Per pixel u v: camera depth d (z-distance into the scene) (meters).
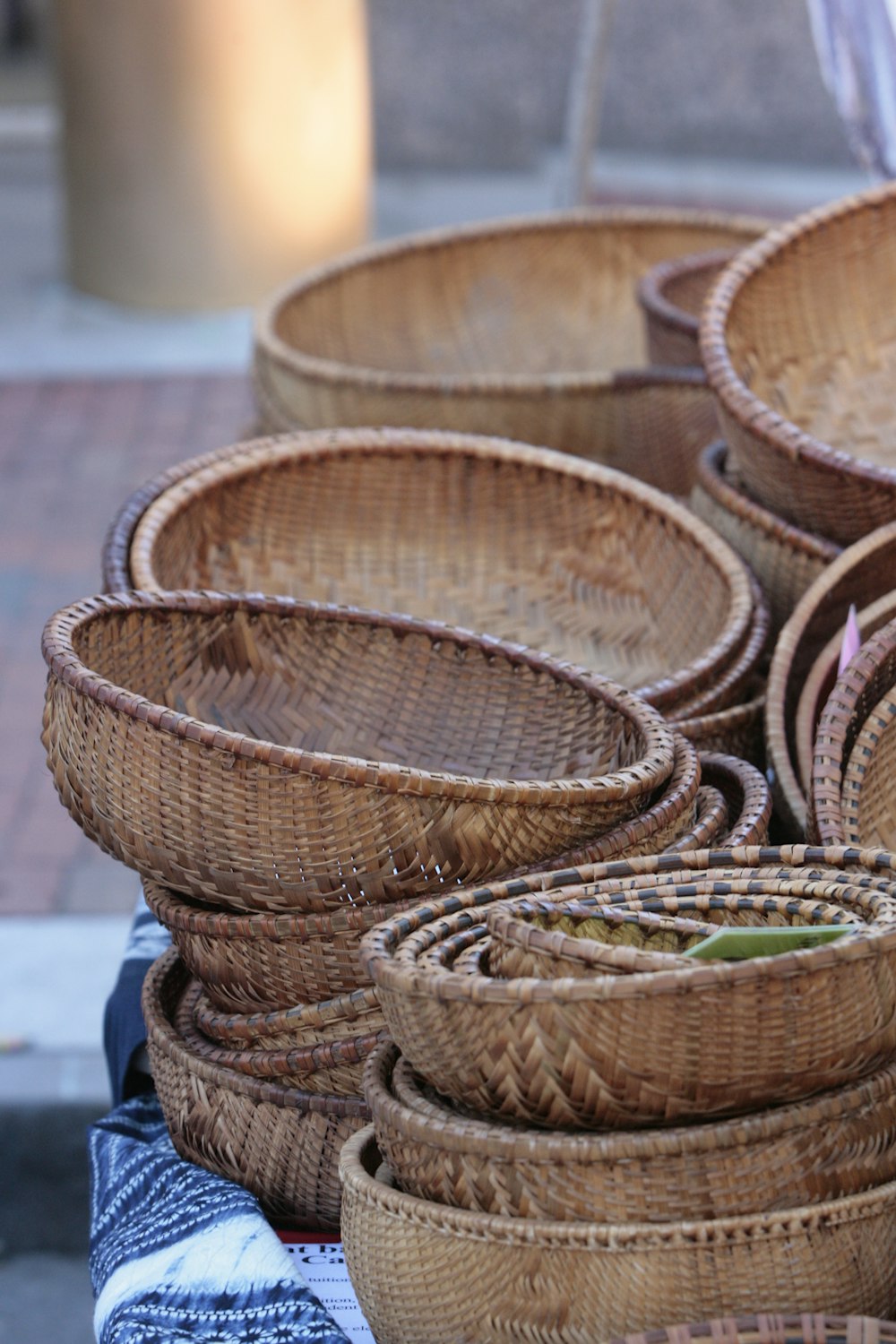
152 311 7.48
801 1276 1.08
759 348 2.18
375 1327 1.21
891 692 1.55
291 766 1.33
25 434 6.56
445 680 1.79
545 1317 1.10
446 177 9.58
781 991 1.06
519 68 9.38
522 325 3.32
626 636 2.11
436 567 2.20
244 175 7.18
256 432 2.80
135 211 7.30
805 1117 1.09
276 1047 1.46
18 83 11.02
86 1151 3.20
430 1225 1.13
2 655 5.04
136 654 1.67
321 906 1.40
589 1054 1.08
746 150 9.34
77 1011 3.47
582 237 3.32
